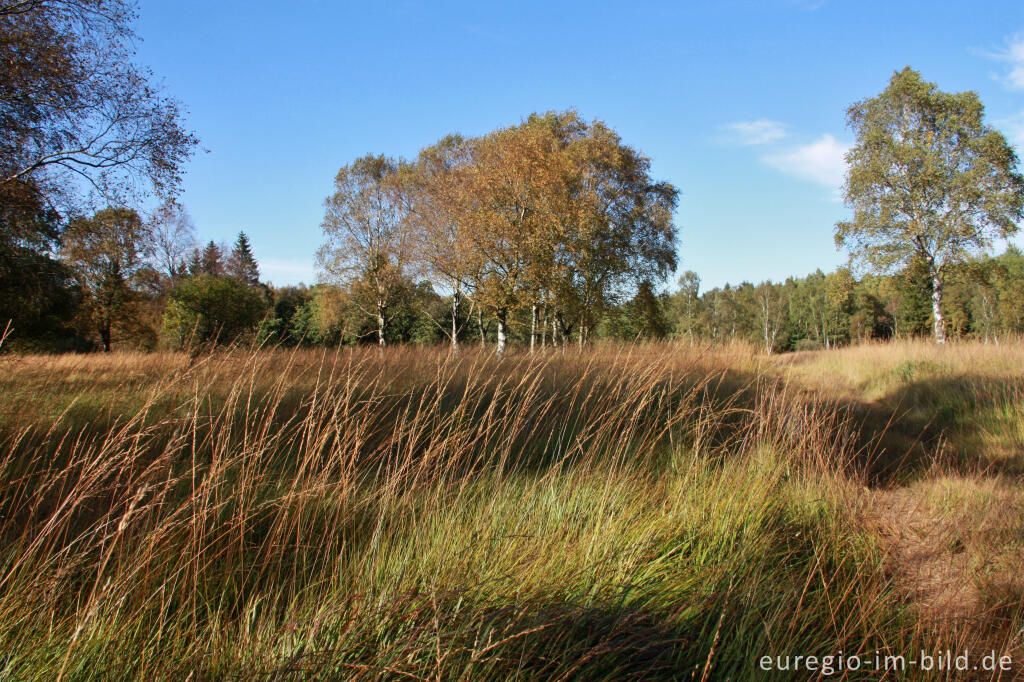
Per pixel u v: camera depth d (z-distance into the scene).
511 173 17.38
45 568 2.03
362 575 2.38
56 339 21.30
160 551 2.17
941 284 21.84
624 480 3.37
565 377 6.29
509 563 2.42
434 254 20.88
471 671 1.77
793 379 8.81
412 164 26.38
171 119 10.05
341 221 26.48
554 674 1.86
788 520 3.31
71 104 8.98
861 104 22.80
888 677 2.09
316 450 2.93
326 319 23.62
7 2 8.32
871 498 3.61
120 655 1.80
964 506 3.54
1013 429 5.37
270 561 2.46
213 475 2.43
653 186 24.67
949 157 21.48
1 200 8.65
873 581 2.63
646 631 2.06
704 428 4.50
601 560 2.42
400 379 6.04
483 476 3.42
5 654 1.75
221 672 1.74
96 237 10.54
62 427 3.90
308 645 1.83
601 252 20.72
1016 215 20.19
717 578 2.50
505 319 18.61
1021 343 10.12
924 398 7.32
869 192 22.48
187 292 16.98
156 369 4.94
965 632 2.20
